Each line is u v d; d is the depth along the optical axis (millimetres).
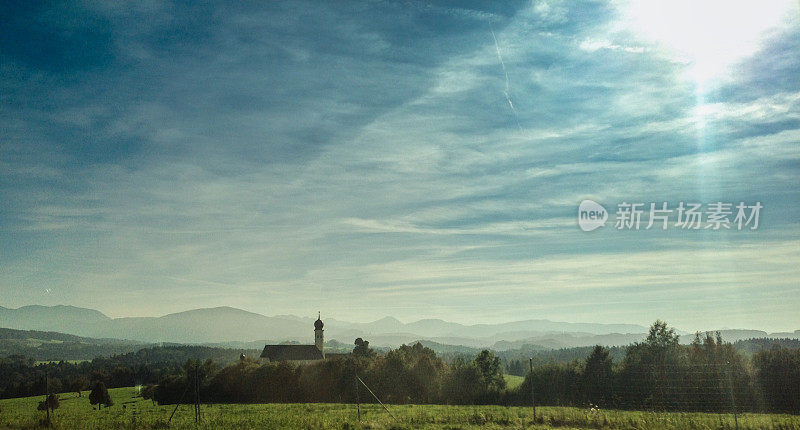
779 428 28172
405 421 33562
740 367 53000
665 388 41906
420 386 72125
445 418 34500
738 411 43719
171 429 32969
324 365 79188
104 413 54531
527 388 61031
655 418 30594
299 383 77625
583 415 32062
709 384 39750
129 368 139125
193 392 77938
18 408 73625
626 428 28766
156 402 79938
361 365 78625
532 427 29344
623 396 47438
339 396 74938
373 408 51750
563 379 58750
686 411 37625
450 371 73625
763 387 50781
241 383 78562
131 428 33625
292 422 33812
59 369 175125
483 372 74875
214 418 38906
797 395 49250
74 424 35062
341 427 31141
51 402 63562
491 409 46125
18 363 186125
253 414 43500
